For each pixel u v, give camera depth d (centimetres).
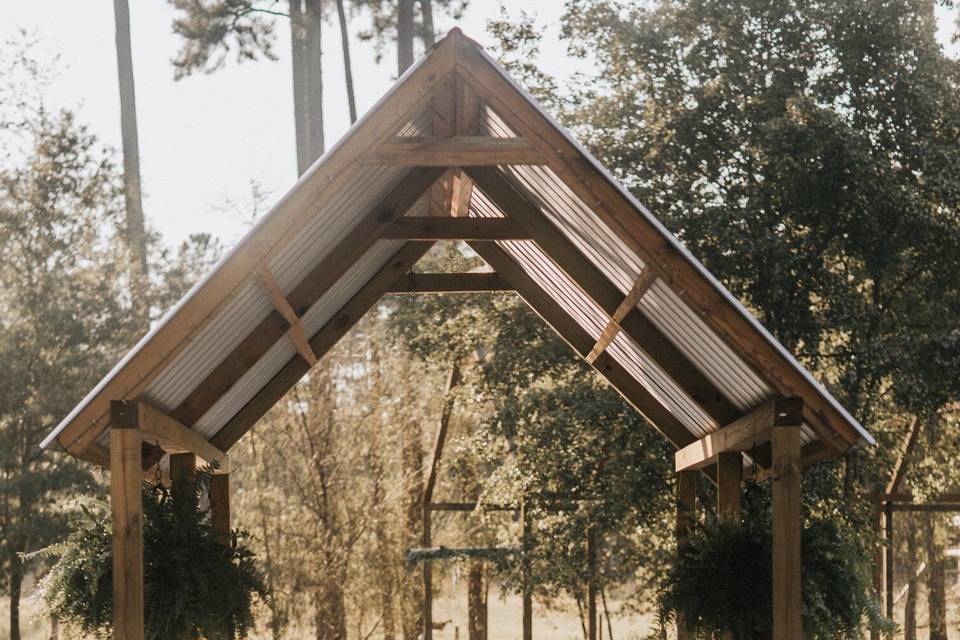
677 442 887
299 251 630
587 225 632
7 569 1664
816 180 1259
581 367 1388
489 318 1432
